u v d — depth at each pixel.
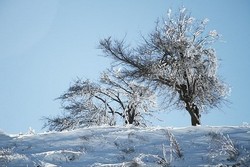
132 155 8.12
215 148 8.07
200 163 7.16
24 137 11.01
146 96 28.77
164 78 26.83
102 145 9.20
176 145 7.96
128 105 30.42
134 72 27.11
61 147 9.30
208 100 27.11
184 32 28.00
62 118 32.22
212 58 26.80
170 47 26.52
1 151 8.83
